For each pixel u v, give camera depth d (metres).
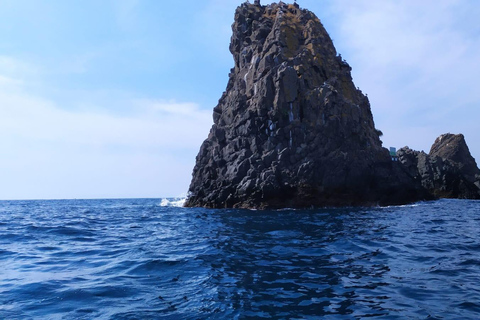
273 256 11.48
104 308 7.01
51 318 6.50
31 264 11.20
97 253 13.02
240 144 37.34
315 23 47.56
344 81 44.19
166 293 7.91
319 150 34.59
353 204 33.75
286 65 38.06
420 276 8.92
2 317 6.55
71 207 56.94
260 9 50.03
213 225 20.56
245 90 42.25
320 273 9.34
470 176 60.19
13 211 43.84
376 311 6.66
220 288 8.20
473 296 7.37
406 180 38.88
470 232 16.34
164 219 26.17
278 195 33.00
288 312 6.69
